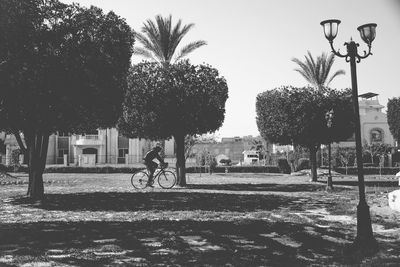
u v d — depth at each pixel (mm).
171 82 20359
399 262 6070
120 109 15711
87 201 14266
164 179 20688
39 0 11516
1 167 36875
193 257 6234
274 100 25750
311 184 24016
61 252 6438
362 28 7344
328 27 7379
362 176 7059
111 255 6348
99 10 14297
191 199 14875
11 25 10383
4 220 10023
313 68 28953
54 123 14328
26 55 11672
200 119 20672
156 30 23406
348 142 52406
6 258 6051
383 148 45469
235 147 69312
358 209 6980
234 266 5781
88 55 13312
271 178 30828
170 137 22094
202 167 40438
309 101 24672
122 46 14359
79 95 13625
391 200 12180
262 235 8086
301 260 6211
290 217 10539
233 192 18188
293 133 25359
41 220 9984
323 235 8242
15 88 12078
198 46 23906
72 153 53062
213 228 8641
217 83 21078
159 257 6191
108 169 37719
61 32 12953
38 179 15008
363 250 6734
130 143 52844
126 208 12359
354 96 7207
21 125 14219
